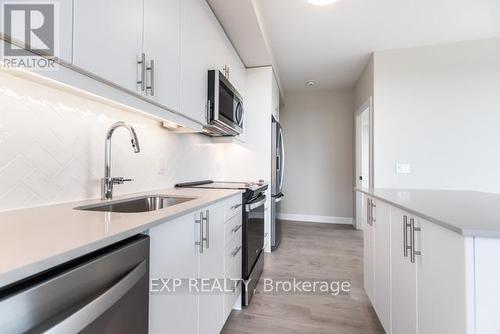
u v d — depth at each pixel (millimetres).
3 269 433
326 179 4914
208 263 1313
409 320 1156
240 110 2619
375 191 1881
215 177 3029
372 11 2463
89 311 558
